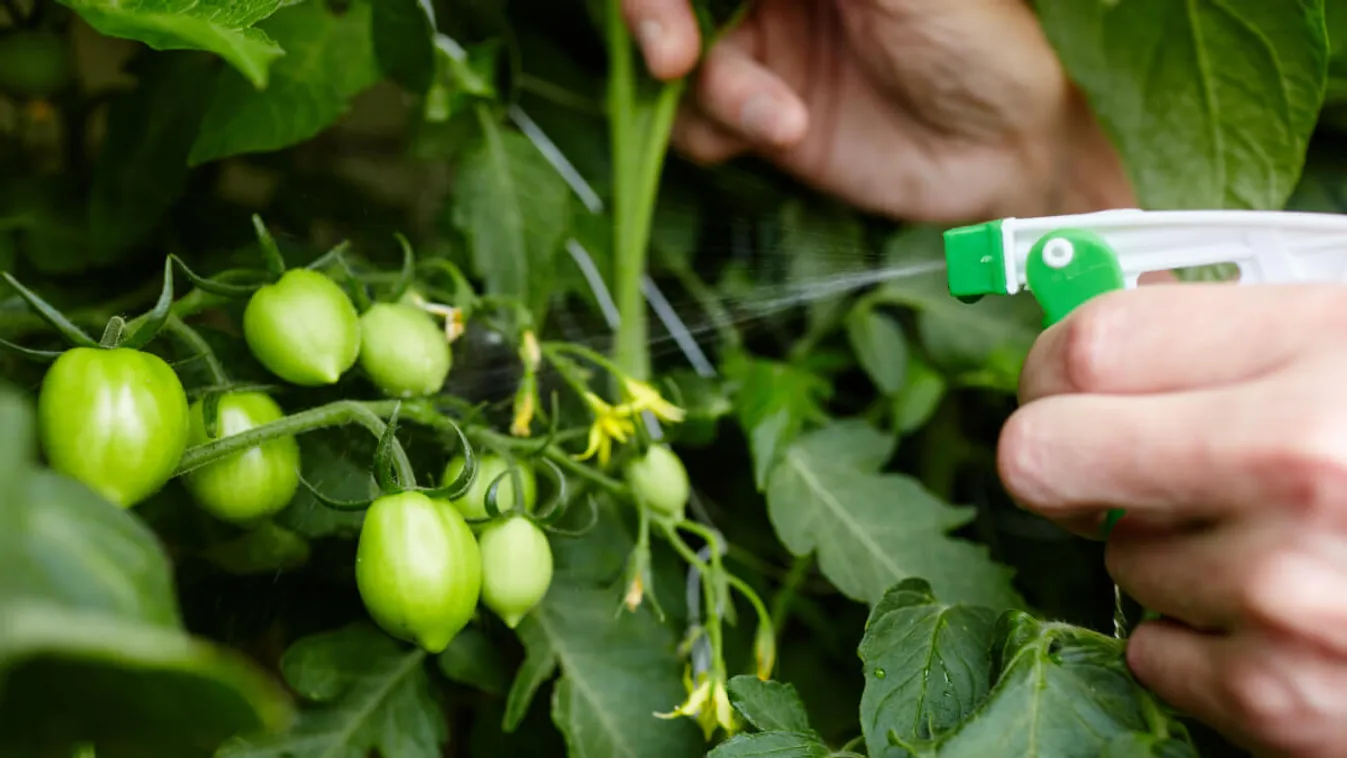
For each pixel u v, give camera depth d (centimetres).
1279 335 41
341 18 54
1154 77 55
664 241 68
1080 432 42
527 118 65
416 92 55
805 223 72
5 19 58
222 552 51
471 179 57
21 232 56
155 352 50
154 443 41
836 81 71
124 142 57
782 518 57
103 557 35
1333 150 70
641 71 59
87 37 61
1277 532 40
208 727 35
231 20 42
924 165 72
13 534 33
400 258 62
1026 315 66
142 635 32
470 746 57
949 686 46
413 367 48
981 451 71
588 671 52
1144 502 42
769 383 59
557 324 64
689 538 63
